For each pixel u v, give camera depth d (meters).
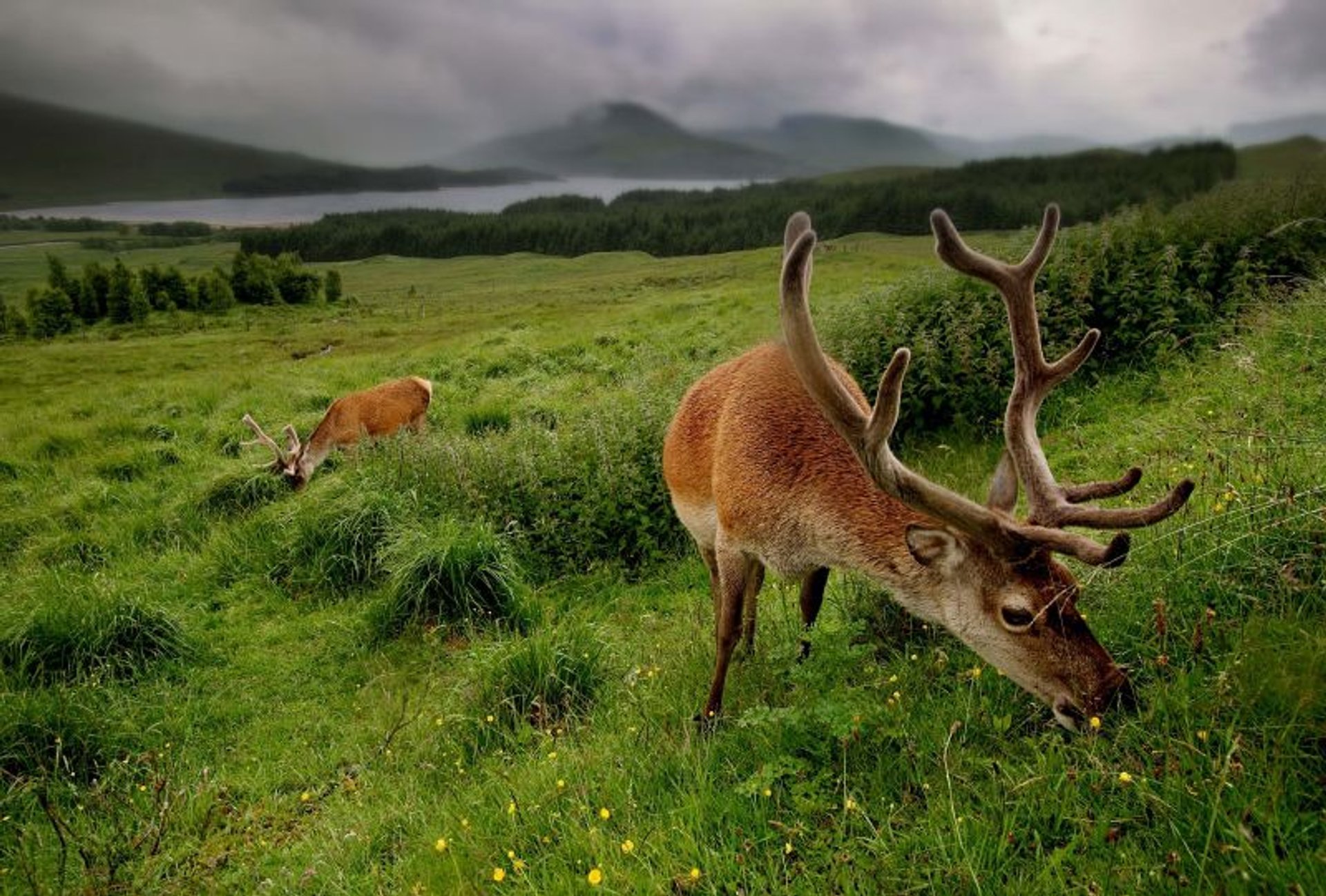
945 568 3.10
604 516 7.38
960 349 7.49
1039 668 2.86
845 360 8.16
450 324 58.78
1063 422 6.71
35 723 5.04
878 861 2.34
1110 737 2.62
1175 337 6.83
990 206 116.69
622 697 4.61
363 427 12.70
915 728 2.96
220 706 5.86
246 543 8.55
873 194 143.88
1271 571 2.97
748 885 2.47
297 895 3.49
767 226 186.00
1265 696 2.42
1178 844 2.13
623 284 93.19
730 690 4.06
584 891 2.65
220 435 14.47
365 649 6.43
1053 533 2.69
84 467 12.91
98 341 76.12
